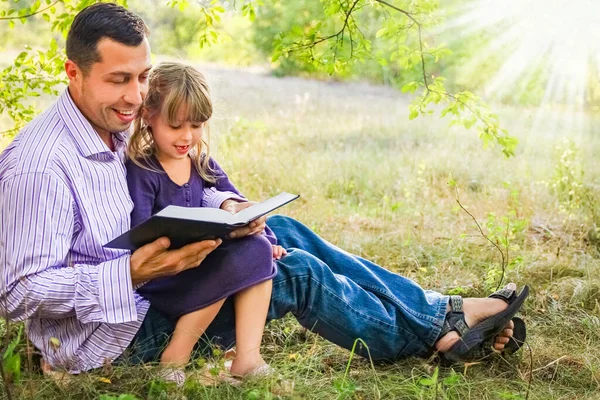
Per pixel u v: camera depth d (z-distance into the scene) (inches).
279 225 138.3
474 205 253.8
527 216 239.0
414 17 195.9
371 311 128.0
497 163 313.6
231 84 613.3
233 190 137.9
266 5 792.9
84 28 111.2
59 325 116.6
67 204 109.2
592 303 170.9
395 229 228.2
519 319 136.8
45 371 116.9
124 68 112.0
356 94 612.4
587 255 199.8
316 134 396.5
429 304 132.0
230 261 116.3
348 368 123.1
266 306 119.7
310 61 195.3
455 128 413.1
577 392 130.4
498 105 574.9
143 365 116.0
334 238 215.2
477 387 126.3
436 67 634.2
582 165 283.0
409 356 133.5
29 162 108.0
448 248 203.9
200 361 117.2
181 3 200.5
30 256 105.8
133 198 120.1
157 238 105.9
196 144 132.2
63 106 114.7
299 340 149.6
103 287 107.1
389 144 377.7
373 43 580.4
